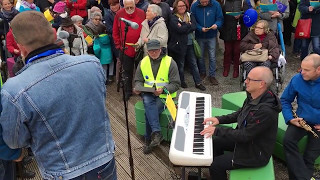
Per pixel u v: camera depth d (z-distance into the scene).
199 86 5.64
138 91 4.04
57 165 1.63
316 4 5.77
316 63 3.21
